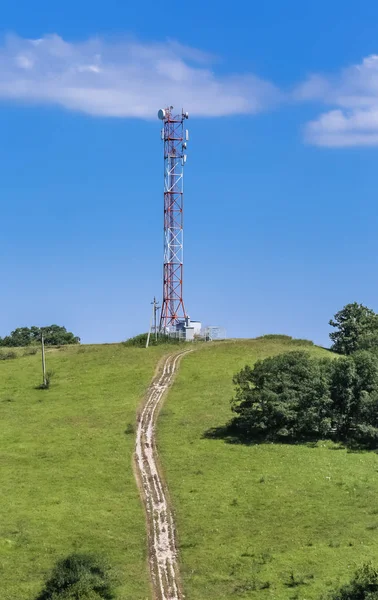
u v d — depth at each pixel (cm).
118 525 8650
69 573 7206
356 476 9675
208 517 8788
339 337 16412
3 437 11406
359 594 6512
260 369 11525
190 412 12094
